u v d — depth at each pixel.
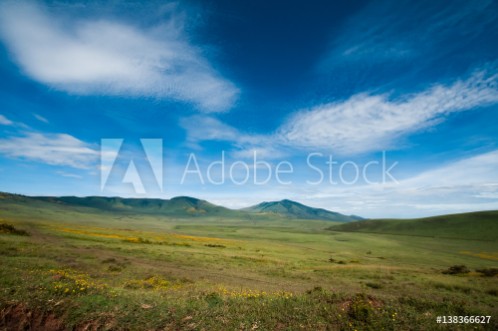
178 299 13.39
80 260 28.64
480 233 161.38
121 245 48.62
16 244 31.67
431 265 64.88
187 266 32.84
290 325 11.26
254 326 10.90
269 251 71.44
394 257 83.31
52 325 10.86
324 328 11.15
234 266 35.97
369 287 25.59
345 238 171.25
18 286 13.04
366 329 11.06
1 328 10.73
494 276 36.66
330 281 28.53
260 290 20.98
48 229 67.06
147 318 10.95
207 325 10.77
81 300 12.09
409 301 14.58
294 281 27.67
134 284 20.56
